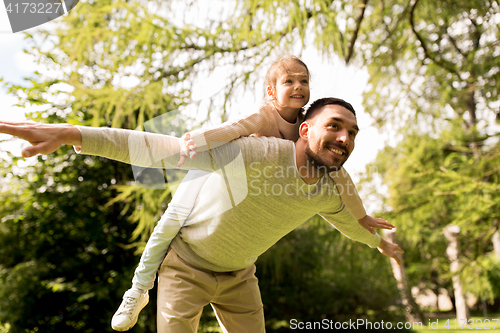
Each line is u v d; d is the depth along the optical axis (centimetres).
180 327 131
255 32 393
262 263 677
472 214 452
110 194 705
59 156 664
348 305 750
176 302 133
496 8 445
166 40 397
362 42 505
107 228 730
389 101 523
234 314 148
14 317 641
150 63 405
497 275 598
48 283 645
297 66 137
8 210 700
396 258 184
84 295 615
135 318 146
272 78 140
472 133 694
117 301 657
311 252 706
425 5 450
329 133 117
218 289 141
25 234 711
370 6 490
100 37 397
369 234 169
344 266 590
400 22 482
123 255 719
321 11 382
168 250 142
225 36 412
